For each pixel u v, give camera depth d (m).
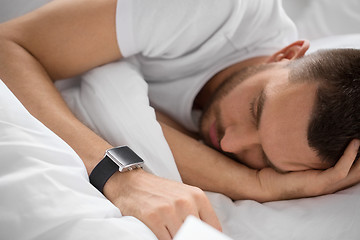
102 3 0.86
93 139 0.76
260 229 0.72
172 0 0.86
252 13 0.96
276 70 0.83
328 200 0.76
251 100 0.83
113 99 0.84
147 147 0.78
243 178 0.84
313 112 0.73
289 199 0.82
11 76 0.79
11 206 0.52
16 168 0.55
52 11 0.86
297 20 1.34
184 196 0.67
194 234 0.42
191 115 1.07
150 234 0.60
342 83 0.72
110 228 0.54
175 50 0.94
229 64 0.99
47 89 0.81
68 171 0.60
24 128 0.60
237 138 0.82
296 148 0.75
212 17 0.90
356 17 1.31
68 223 0.53
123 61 0.94
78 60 0.88
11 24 0.85
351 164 0.75
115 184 0.70
